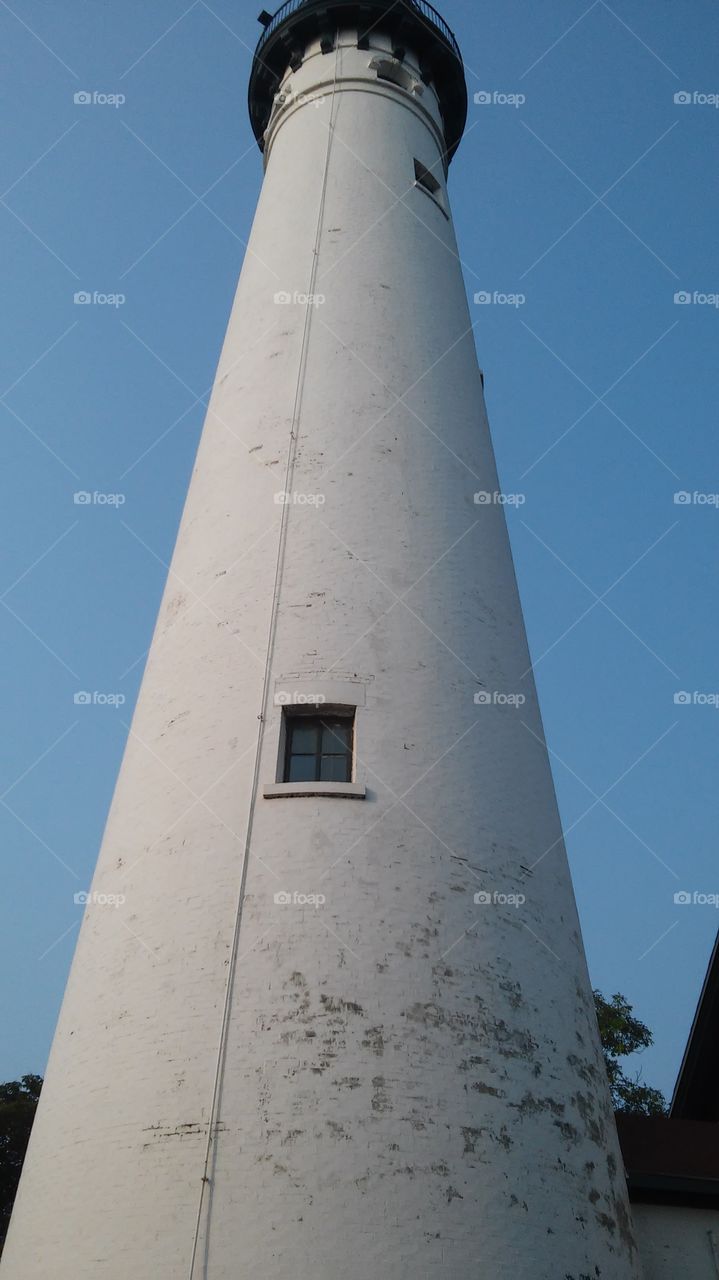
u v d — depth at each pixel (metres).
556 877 18.48
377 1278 13.47
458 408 23.48
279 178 28.25
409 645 19.14
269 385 23.08
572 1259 14.66
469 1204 14.27
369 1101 14.62
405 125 29.03
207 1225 13.75
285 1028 15.07
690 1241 19.17
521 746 19.50
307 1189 13.93
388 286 24.62
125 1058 15.45
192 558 21.28
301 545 20.19
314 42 31.30
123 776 19.36
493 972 16.33
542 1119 15.48
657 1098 33.41
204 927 16.12
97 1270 13.94
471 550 21.27
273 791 17.20
